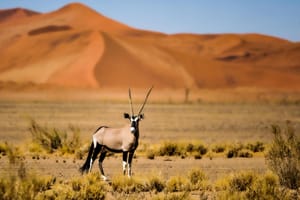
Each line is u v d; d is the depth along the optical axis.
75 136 73.56
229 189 39.00
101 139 47.06
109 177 49.56
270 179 42.00
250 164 59.31
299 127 122.75
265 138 98.38
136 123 45.44
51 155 66.12
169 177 49.19
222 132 110.81
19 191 33.66
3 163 56.56
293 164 44.19
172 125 128.25
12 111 178.75
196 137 99.19
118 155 66.81
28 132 104.50
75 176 46.19
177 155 67.75
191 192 41.44
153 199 36.62
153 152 67.56
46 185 41.66
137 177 43.69
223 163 60.09
